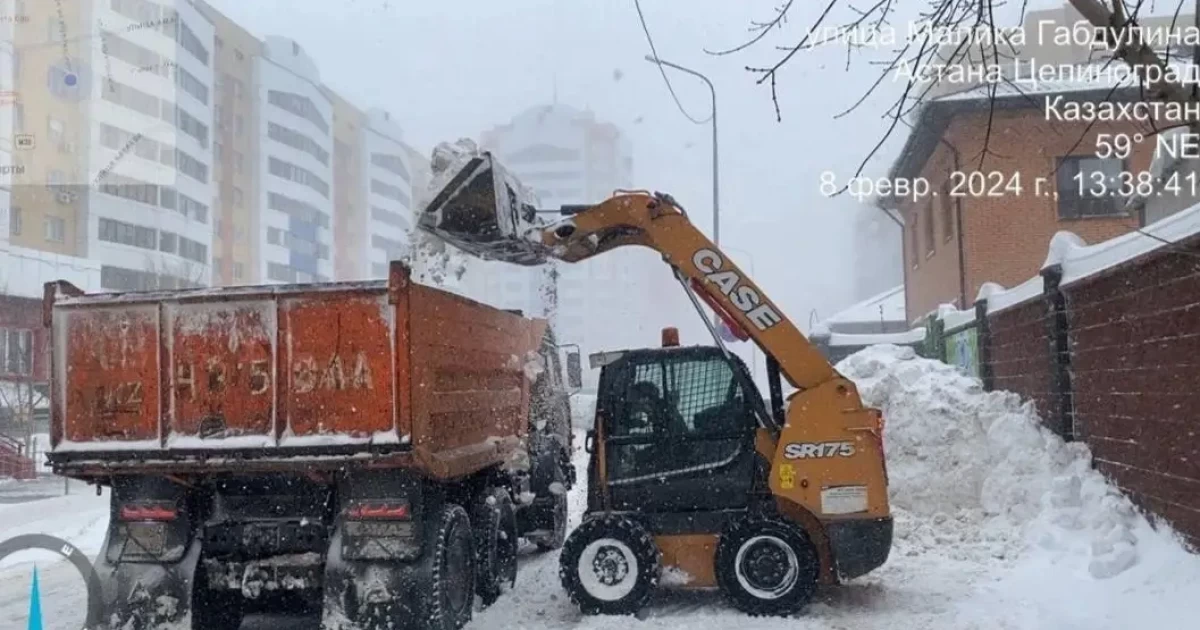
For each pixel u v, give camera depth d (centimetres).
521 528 1068
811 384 786
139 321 664
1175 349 783
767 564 754
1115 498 899
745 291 808
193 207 5534
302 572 677
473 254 848
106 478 685
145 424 659
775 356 795
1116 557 795
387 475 644
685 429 806
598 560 768
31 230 4303
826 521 762
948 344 1831
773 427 803
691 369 818
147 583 662
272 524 694
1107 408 943
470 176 780
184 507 675
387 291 634
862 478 764
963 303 1967
